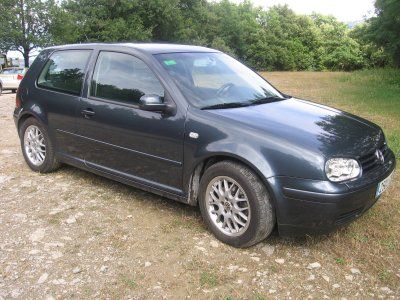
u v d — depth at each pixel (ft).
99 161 15.93
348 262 11.64
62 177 18.16
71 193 16.42
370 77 71.87
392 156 13.66
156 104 13.24
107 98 15.35
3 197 16.10
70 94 16.65
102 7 141.49
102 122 15.25
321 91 54.65
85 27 141.69
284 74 122.01
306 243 12.57
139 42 16.42
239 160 12.12
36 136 18.58
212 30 172.55
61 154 17.54
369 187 11.55
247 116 12.76
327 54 181.57
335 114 14.37
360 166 11.69
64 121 16.83
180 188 13.60
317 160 11.15
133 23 143.43
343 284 10.73
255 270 11.33
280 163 11.44
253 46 178.40
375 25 66.18
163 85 13.82
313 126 12.60
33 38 137.39
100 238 13.01
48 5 140.87
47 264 11.63
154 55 14.61
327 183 11.05
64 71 17.34
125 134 14.58
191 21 162.81
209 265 11.55
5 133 27.55
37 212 14.80
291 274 11.15
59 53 17.99
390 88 55.06
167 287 10.67
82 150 16.49
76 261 11.78
